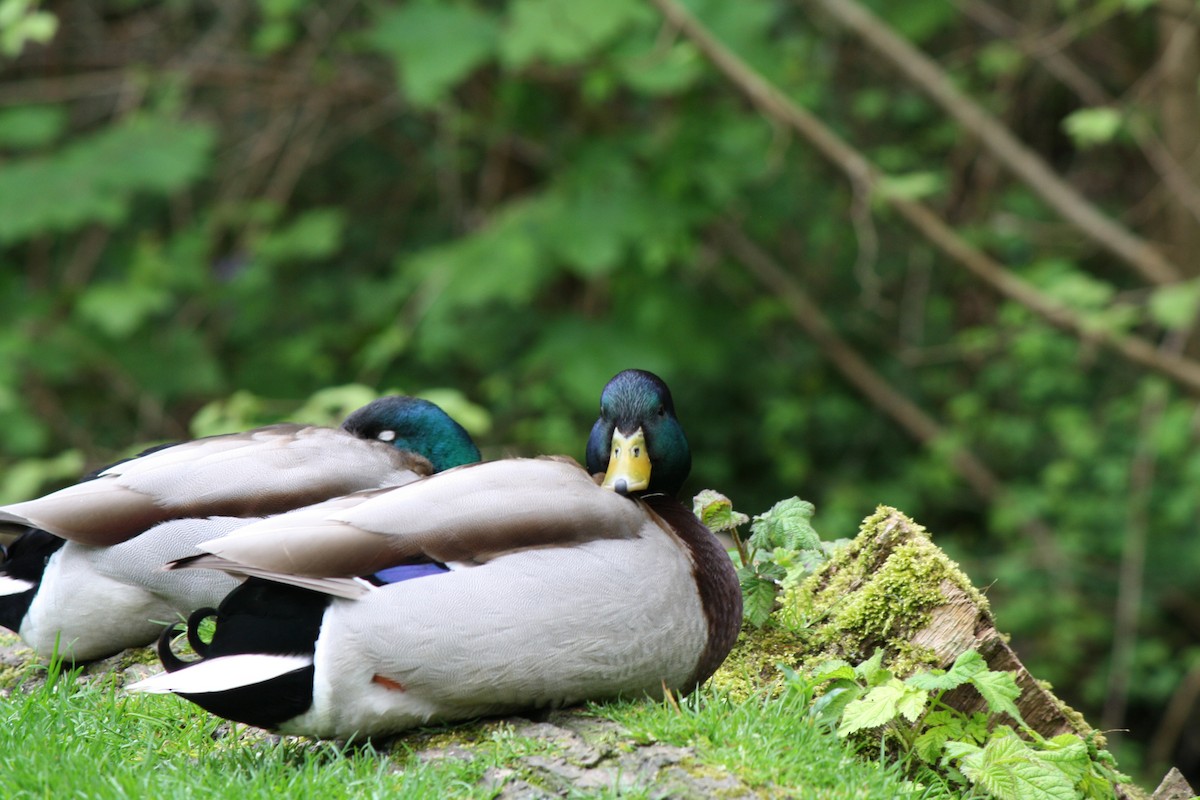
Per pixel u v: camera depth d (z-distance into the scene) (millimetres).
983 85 16922
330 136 16297
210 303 15102
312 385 15477
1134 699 14906
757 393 16172
